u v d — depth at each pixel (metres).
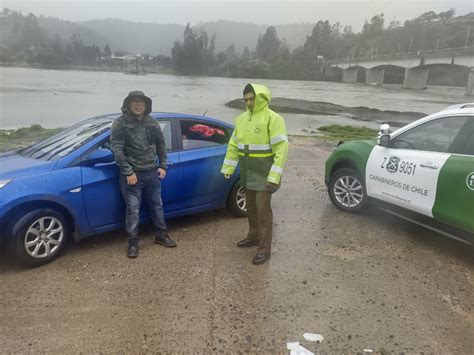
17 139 13.51
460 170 4.12
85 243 4.58
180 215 5.07
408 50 146.50
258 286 3.72
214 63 179.75
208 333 3.03
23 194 3.73
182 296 3.52
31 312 3.23
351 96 68.31
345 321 3.23
